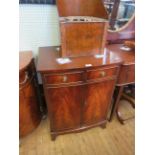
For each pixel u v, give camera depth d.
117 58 1.32
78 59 1.26
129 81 1.45
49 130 1.62
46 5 1.45
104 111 1.53
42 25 1.53
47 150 1.43
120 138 1.56
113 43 1.78
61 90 1.21
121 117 1.73
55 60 1.23
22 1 1.37
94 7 1.38
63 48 1.23
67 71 1.12
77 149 1.44
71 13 1.38
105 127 1.66
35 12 1.46
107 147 1.47
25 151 1.41
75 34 1.19
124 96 1.88
